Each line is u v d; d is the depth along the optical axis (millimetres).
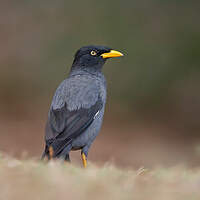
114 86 22156
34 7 24984
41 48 23938
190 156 16109
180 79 22125
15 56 24688
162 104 22188
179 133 20703
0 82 24125
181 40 22234
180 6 22750
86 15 23188
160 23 22688
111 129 20172
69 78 8297
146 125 21172
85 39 22641
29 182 4910
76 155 14656
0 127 19141
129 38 22391
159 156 16266
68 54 22781
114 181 5367
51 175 5188
